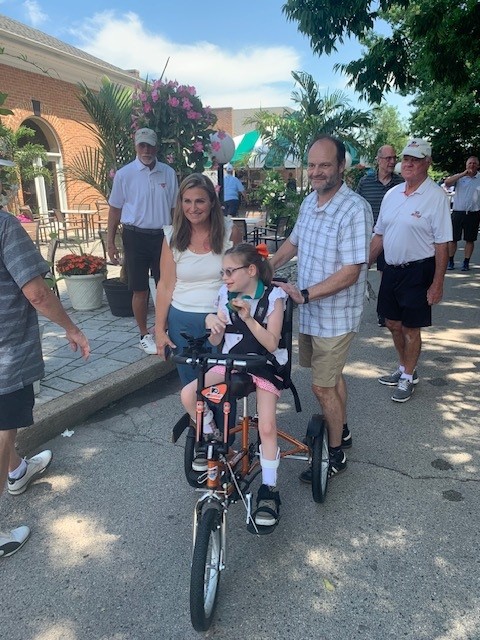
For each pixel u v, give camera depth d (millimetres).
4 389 2584
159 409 4551
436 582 2588
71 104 15688
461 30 7047
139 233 5367
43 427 3953
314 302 3189
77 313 7184
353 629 2332
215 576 2393
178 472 3590
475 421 4266
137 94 6465
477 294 8367
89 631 2355
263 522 2586
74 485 3441
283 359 2797
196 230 3227
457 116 16000
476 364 5500
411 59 8289
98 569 2723
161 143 6367
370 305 7887
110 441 4008
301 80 10961
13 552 2826
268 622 2381
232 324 2742
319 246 3129
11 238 2504
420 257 4371
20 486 3324
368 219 3027
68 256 7277
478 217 9930
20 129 12320
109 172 7203
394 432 4102
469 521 3039
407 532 2957
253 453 2963
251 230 13648
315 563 2736
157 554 2824
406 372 4645
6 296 2561
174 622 2396
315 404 4641
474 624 2340
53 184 15781
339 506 3203
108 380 4699
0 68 13125
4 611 2469
